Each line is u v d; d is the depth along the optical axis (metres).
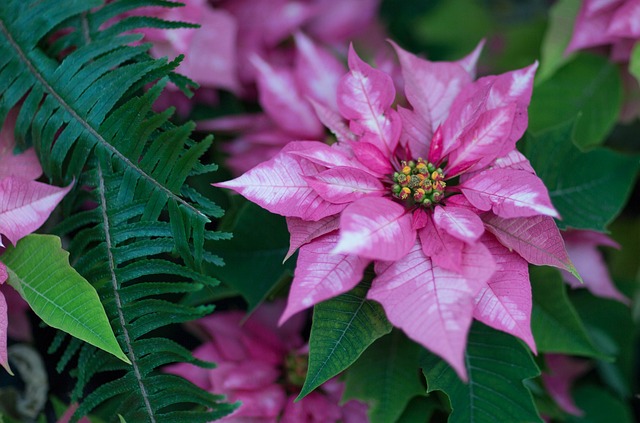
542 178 1.22
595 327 1.35
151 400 1.15
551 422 1.36
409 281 1.10
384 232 1.09
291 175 1.12
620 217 1.47
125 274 1.14
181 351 1.14
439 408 1.23
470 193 1.13
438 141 1.16
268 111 1.30
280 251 1.22
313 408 1.24
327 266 1.11
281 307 1.30
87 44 1.17
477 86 1.17
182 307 1.13
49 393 1.31
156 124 1.14
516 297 1.11
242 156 1.31
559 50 1.36
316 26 1.45
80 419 1.19
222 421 1.24
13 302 1.23
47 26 1.18
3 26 1.18
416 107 1.18
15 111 1.19
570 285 1.27
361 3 1.46
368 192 1.14
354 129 1.16
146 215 1.14
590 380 1.38
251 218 1.21
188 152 1.13
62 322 1.11
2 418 1.25
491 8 1.56
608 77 1.36
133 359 1.14
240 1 1.39
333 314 1.12
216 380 1.25
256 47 1.39
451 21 1.50
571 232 1.27
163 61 1.16
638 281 1.38
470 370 1.17
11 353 1.28
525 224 1.12
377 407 1.21
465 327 1.06
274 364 1.28
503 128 1.15
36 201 1.13
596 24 1.33
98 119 1.15
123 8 1.19
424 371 1.17
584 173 1.22
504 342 1.18
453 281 1.09
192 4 1.28
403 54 1.18
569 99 1.35
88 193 1.17
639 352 1.45
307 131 1.30
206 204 1.13
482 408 1.16
